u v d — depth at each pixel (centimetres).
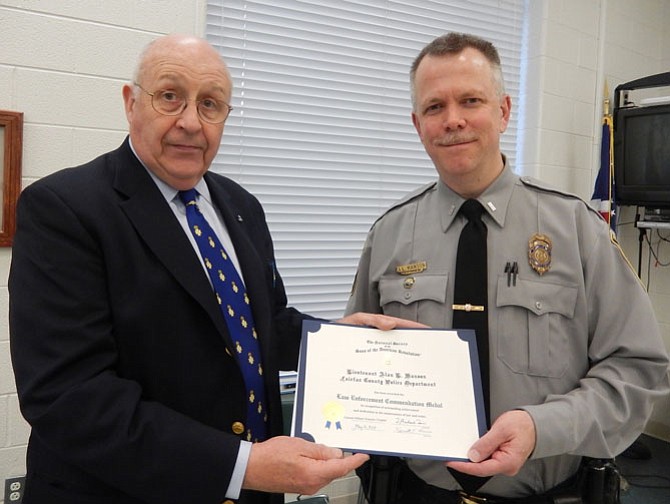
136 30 176
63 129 166
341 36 234
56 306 89
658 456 305
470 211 125
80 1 166
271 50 217
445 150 120
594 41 308
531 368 116
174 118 99
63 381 87
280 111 221
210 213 118
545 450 100
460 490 117
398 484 125
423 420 101
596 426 106
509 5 286
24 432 166
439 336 110
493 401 115
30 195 95
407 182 257
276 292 135
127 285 95
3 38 157
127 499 94
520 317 117
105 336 92
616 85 320
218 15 203
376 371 107
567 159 302
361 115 242
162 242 99
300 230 229
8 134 157
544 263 119
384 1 245
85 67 168
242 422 103
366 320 115
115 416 86
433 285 124
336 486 235
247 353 109
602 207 302
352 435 99
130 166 104
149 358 96
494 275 121
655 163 290
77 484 93
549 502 112
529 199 125
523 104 294
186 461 86
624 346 114
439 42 121
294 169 226
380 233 142
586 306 119
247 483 87
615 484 115
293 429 101
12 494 143
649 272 339
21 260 92
